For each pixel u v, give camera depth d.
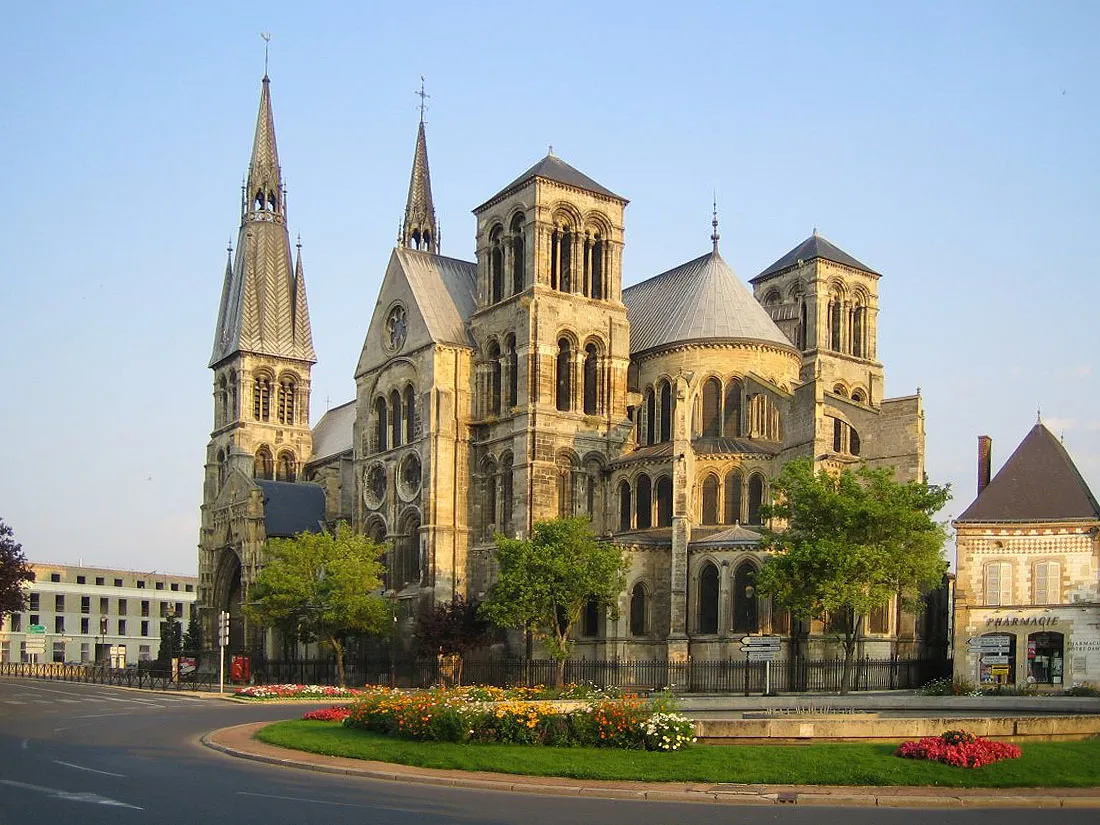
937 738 36.88
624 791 32.81
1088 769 35.28
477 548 104.44
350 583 100.00
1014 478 81.94
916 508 75.19
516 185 105.50
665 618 91.31
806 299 125.25
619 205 107.94
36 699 78.88
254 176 162.62
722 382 101.88
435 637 94.94
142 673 125.06
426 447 105.00
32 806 28.69
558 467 100.94
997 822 28.70
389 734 43.56
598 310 105.31
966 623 80.06
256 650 123.25
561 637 87.75
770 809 30.52
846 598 71.69
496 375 106.88
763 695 68.75
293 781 34.38
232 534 132.88
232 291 164.50
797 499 76.88
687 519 89.88
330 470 135.00
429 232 164.00
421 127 166.50
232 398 158.12
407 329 111.00
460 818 28.23
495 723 41.19
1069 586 78.19
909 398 94.31
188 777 34.72
